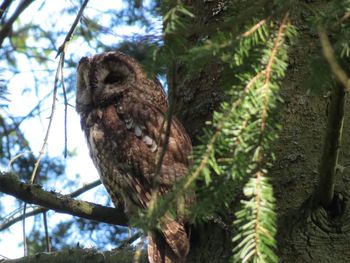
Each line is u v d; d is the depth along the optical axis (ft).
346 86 16.01
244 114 16.01
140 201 30.94
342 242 21.79
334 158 20.53
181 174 29.14
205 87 27.35
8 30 27.22
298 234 22.16
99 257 25.94
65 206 26.20
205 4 27.96
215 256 23.65
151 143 31.40
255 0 16.71
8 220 31.60
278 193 23.29
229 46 15.81
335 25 15.40
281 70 16.22
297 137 24.08
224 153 16.26
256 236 16.10
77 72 36.27
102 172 33.09
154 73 16.87
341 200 22.18
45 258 26.37
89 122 34.17
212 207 16.35
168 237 25.02
